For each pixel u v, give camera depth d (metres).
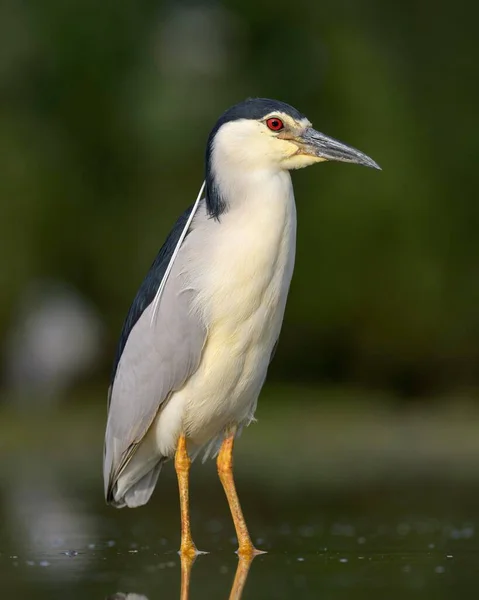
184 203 19.92
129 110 19.70
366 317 19.59
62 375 19.66
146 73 19.77
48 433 16.22
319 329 19.91
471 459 12.97
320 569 6.73
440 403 18.55
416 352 19.55
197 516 9.35
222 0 20.02
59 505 10.09
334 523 8.70
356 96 19.36
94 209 20.03
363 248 19.33
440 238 19.38
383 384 20.06
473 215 19.53
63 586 6.37
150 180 20.16
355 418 17.11
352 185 19.25
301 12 19.84
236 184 7.24
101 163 20.16
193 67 19.97
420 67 20.16
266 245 7.19
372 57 19.62
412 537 7.93
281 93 19.70
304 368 20.55
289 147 7.25
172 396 7.48
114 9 19.70
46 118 19.88
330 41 19.58
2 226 19.31
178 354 7.35
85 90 19.77
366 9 20.14
